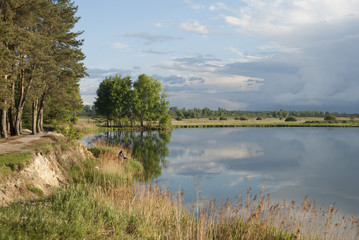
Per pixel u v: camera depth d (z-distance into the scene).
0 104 23.20
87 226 6.25
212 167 28.61
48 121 55.06
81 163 19.91
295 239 7.57
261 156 36.56
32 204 7.25
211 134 72.06
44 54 29.19
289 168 29.00
